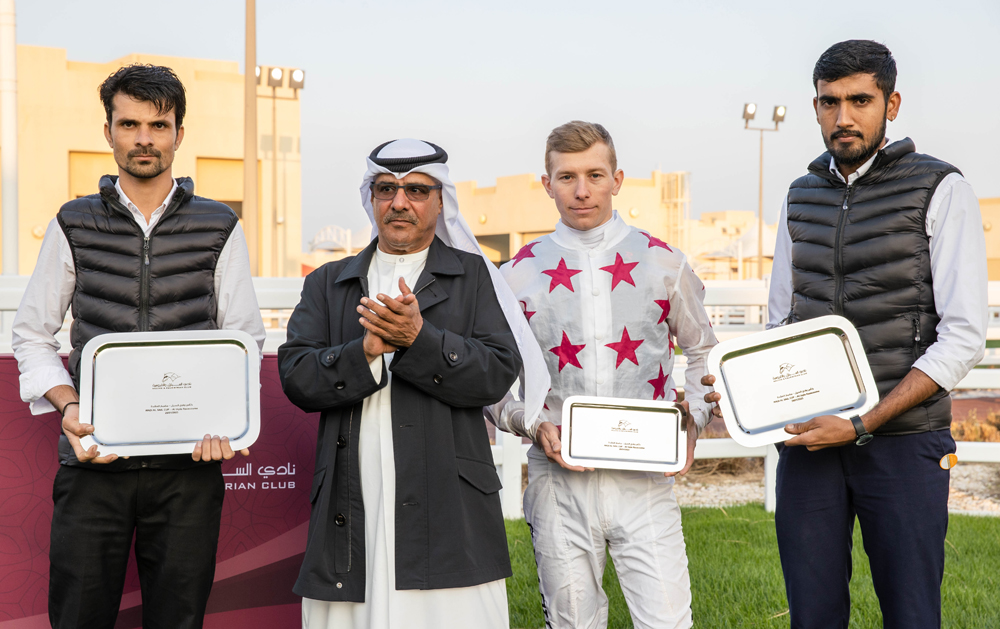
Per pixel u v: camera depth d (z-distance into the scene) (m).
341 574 2.40
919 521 2.60
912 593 2.60
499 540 2.48
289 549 3.27
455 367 2.38
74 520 2.52
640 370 2.88
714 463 7.57
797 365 2.62
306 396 2.41
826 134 2.71
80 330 2.59
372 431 2.49
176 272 2.62
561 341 2.88
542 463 2.92
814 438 2.50
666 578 2.76
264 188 24.59
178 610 2.61
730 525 5.33
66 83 22.47
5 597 3.08
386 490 2.45
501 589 2.54
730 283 5.51
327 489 2.45
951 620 3.69
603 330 2.86
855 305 2.71
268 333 4.18
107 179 2.59
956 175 2.61
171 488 2.57
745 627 3.71
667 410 2.78
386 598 2.40
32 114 22.17
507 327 2.62
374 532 2.45
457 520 2.41
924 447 2.61
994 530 5.18
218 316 2.74
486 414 2.97
